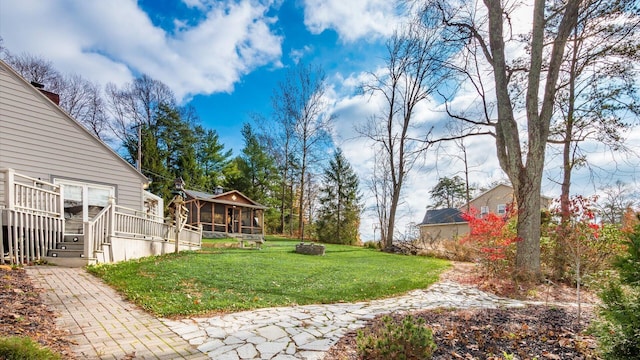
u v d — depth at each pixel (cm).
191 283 606
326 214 2770
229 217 2605
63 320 376
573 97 1096
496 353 312
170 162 3042
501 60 884
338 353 312
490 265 879
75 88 2655
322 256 1320
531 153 832
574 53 1059
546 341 344
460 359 296
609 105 1018
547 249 864
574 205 785
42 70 2438
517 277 789
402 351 261
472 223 965
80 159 1063
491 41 902
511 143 859
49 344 304
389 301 580
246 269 808
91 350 302
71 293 496
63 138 1030
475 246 1077
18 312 378
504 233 913
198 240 1462
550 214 909
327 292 609
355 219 2742
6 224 661
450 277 903
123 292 521
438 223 2802
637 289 264
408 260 1299
